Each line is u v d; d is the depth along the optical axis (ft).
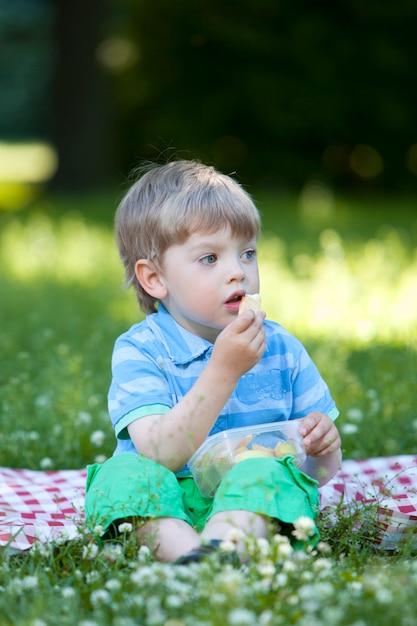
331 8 69.15
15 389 17.69
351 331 24.40
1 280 34.58
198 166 12.54
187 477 11.21
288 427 11.11
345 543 10.48
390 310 26.99
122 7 72.33
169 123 71.82
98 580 9.16
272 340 12.22
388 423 16.37
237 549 9.52
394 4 67.82
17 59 106.11
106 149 67.10
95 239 44.27
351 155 71.82
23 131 119.85
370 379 19.45
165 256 11.75
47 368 19.81
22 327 26.08
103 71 66.69
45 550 10.03
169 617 8.23
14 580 9.07
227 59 71.10
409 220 51.57
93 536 10.21
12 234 46.57
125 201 12.42
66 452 15.37
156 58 72.18
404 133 70.90
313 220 51.62
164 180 12.16
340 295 29.12
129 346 11.84
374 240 42.37
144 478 10.42
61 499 12.81
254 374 11.89
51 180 66.80
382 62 68.95
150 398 11.29
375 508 11.39
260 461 10.27
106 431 16.08
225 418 11.65
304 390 12.20
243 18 69.67
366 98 69.77
